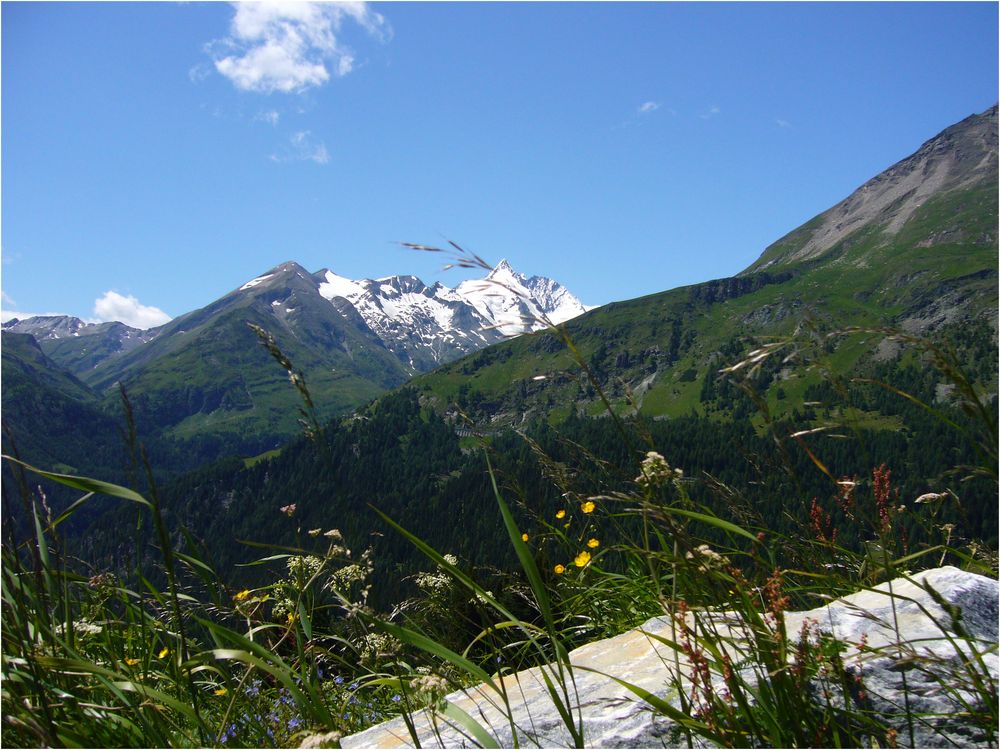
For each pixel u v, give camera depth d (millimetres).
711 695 2367
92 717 2980
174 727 3260
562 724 2990
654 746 2645
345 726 3932
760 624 2389
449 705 2670
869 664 2715
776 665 2316
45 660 2699
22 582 2881
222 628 2758
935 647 2760
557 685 3547
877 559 2803
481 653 4078
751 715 2312
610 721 2877
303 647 3324
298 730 3523
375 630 2947
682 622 2400
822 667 2570
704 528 2936
